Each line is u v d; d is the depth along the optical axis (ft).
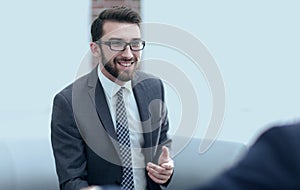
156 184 7.47
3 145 11.95
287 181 2.55
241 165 2.63
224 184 2.58
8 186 11.53
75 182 7.09
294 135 2.65
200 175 11.03
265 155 2.62
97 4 14.60
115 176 7.32
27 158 11.95
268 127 2.76
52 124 7.47
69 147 7.29
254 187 2.56
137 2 14.35
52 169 12.03
